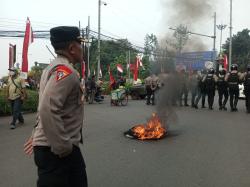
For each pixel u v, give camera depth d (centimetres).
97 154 504
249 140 604
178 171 420
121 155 498
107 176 400
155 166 441
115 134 665
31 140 217
